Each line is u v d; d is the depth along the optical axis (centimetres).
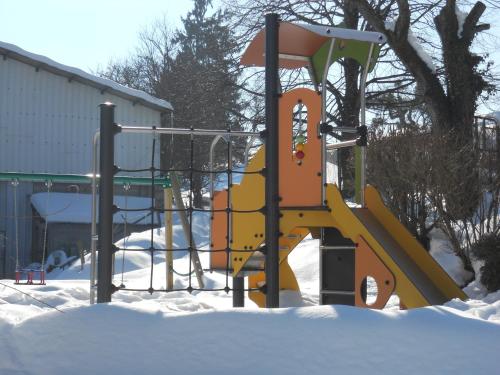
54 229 2292
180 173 3425
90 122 2509
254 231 726
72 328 439
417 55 1381
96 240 709
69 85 2495
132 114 2528
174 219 2841
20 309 666
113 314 446
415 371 399
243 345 422
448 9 1355
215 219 773
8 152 2436
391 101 2166
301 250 1423
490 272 853
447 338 412
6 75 2442
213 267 768
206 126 3356
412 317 432
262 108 2442
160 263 1661
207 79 2608
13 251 2327
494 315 487
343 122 2141
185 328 434
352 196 1461
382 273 647
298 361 411
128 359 423
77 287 891
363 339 415
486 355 404
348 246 711
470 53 1373
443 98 1358
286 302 855
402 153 1015
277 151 604
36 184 2417
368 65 775
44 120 2473
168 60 4422
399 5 1368
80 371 421
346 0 1720
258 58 810
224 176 3203
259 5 2203
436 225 1012
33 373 421
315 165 695
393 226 736
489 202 972
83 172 2502
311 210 689
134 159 2516
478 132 1207
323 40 756
